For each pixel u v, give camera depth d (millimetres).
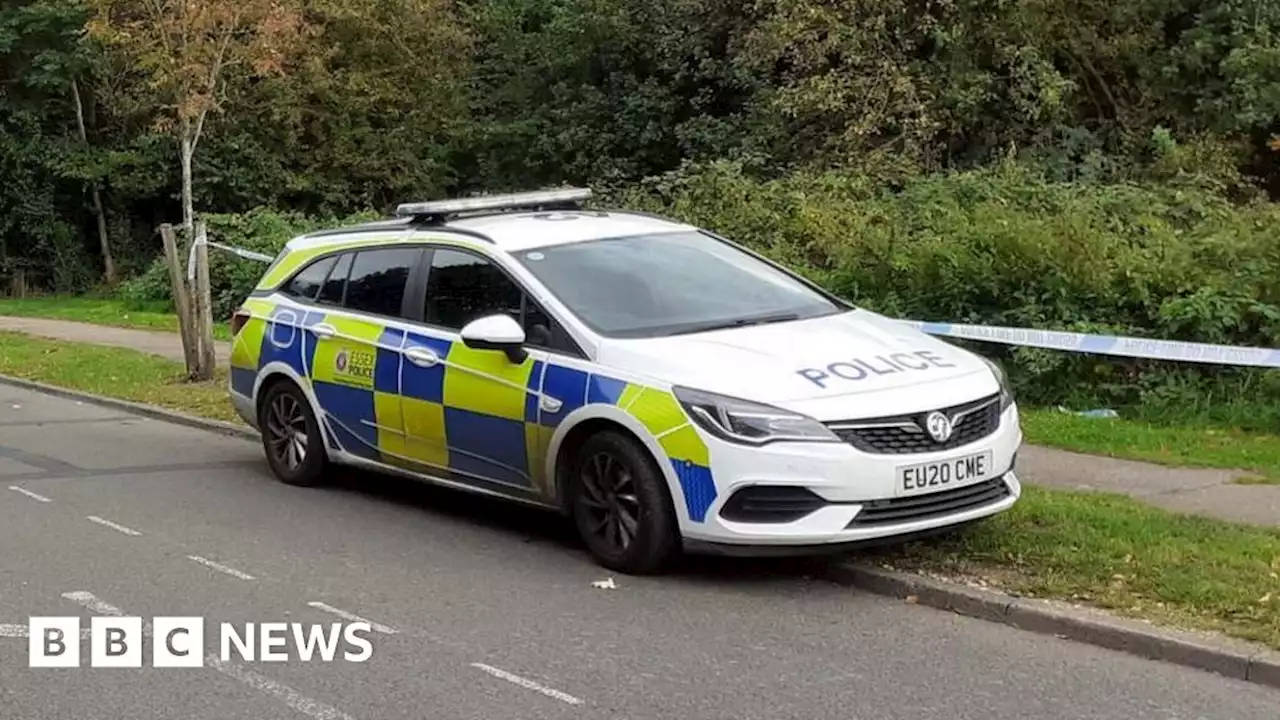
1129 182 17109
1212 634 5344
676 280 7320
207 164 29359
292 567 6883
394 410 7730
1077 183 16438
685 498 6137
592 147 28797
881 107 19375
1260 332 10047
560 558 6941
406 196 31797
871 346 6617
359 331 8047
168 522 7895
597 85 29656
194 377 13695
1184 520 6918
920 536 6168
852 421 5957
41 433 11266
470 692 5086
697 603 6125
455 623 5918
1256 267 10531
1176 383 9977
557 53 30203
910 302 11508
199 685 5230
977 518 6277
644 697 5000
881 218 13867
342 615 6066
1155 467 8375
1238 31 19172
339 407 8219
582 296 6996
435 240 7801
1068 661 5324
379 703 5000
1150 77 20094
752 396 6039
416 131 31188
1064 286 10797
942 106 19578
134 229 32438
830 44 19625
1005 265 11125
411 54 30516
